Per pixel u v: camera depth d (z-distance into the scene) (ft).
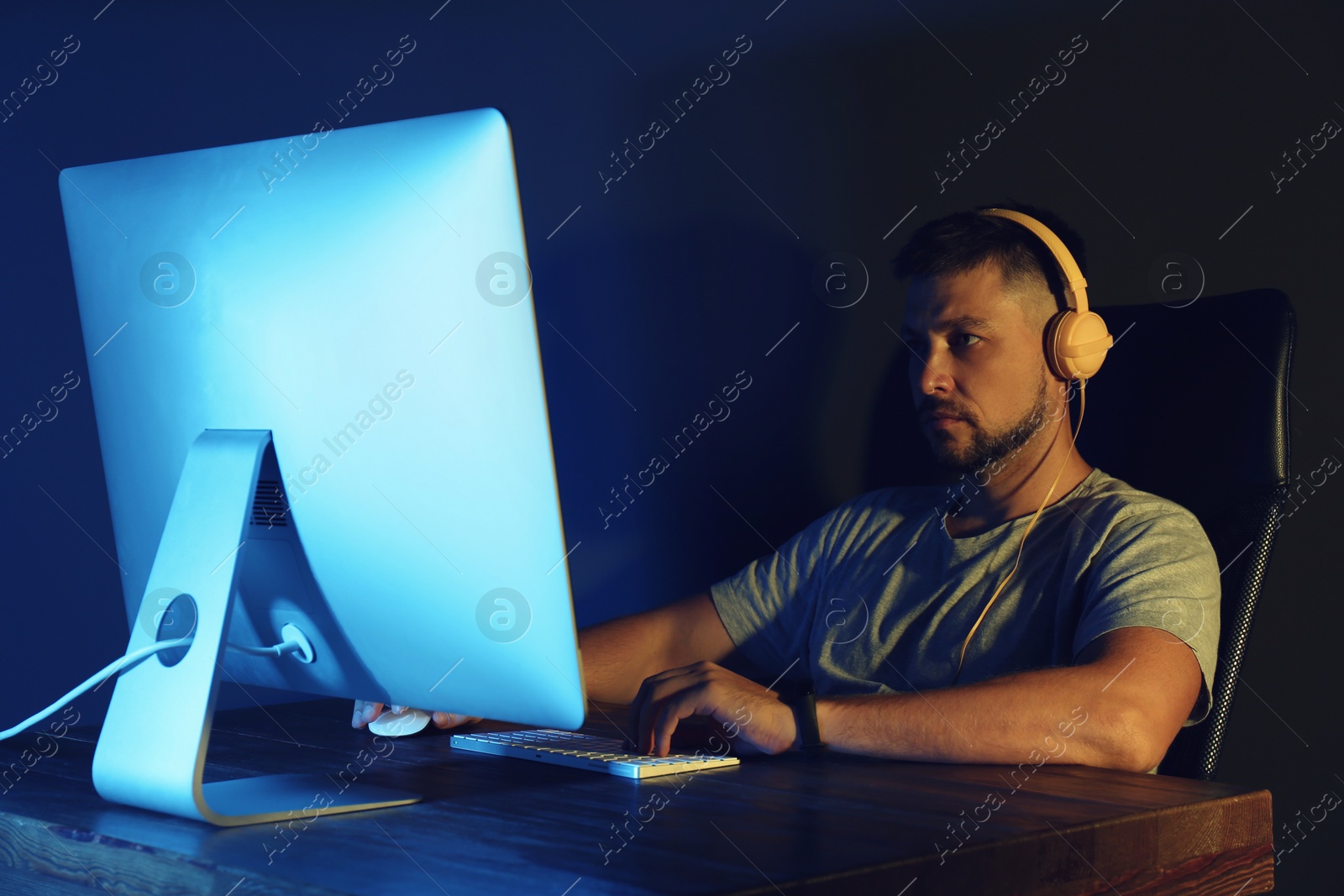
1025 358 4.66
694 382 6.32
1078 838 2.28
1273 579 5.46
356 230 2.39
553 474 2.30
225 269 2.62
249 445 2.60
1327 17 5.25
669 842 2.18
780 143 6.19
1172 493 4.43
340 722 3.85
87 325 3.04
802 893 1.90
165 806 2.40
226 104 6.24
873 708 3.12
